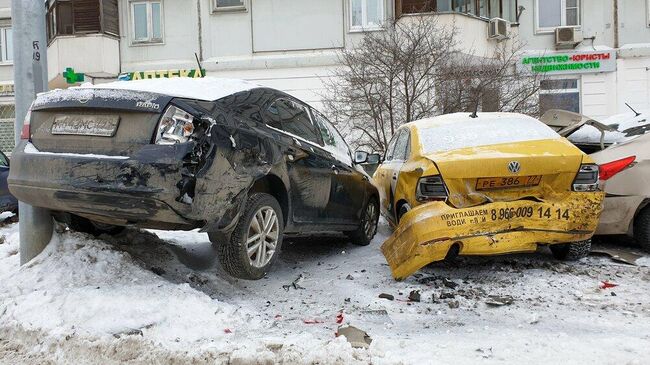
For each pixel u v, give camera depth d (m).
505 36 16.88
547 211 4.69
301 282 4.85
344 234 6.44
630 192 5.59
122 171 3.77
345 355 3.11
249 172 4.23
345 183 5.81
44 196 4.07
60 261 4.48
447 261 5.38
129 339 3.34
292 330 3.64
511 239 4.59
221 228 4.10
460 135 5.52
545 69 17.34
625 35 17.38
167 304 3.80
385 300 4.32
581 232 4.77
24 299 3.92
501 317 3.92
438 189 4.72
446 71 12.97
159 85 4.21
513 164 4.69
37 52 4.88
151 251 5.18
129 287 4.09
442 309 4.11
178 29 18.27
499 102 13.23
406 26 13.66
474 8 16.67
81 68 17.80
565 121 6.52
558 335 3.48
